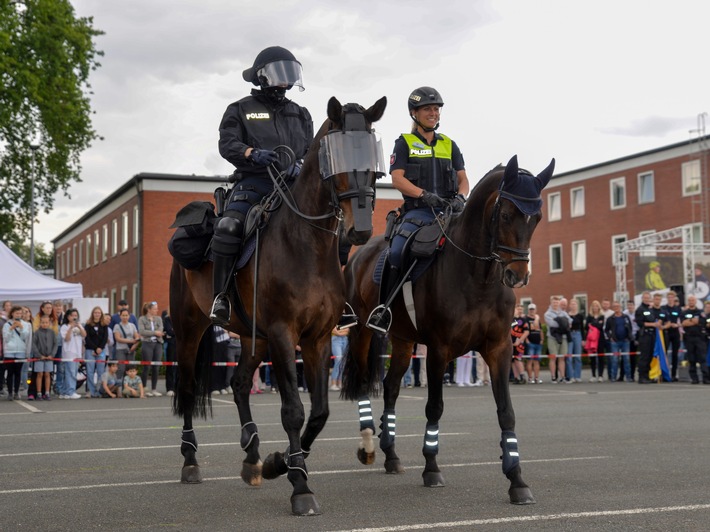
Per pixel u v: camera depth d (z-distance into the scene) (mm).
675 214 46812
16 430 11602
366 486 7000
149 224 41375
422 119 7668
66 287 23156
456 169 7879
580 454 8867
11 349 17781
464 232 6695
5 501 6348
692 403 15805
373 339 8391
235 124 6875
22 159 36812
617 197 50656
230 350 19859
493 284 6598
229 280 6539
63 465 8273
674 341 23469
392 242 7582
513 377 22922
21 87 33344
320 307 6094
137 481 7305
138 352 21875
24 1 34688
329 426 12023
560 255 54906
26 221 38812
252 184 6797
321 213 6051
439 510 5930
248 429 7059
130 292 44125
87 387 18688
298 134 7035
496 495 6523
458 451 9195
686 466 8000
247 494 6641
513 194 6121
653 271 30297
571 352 23609
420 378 21500
